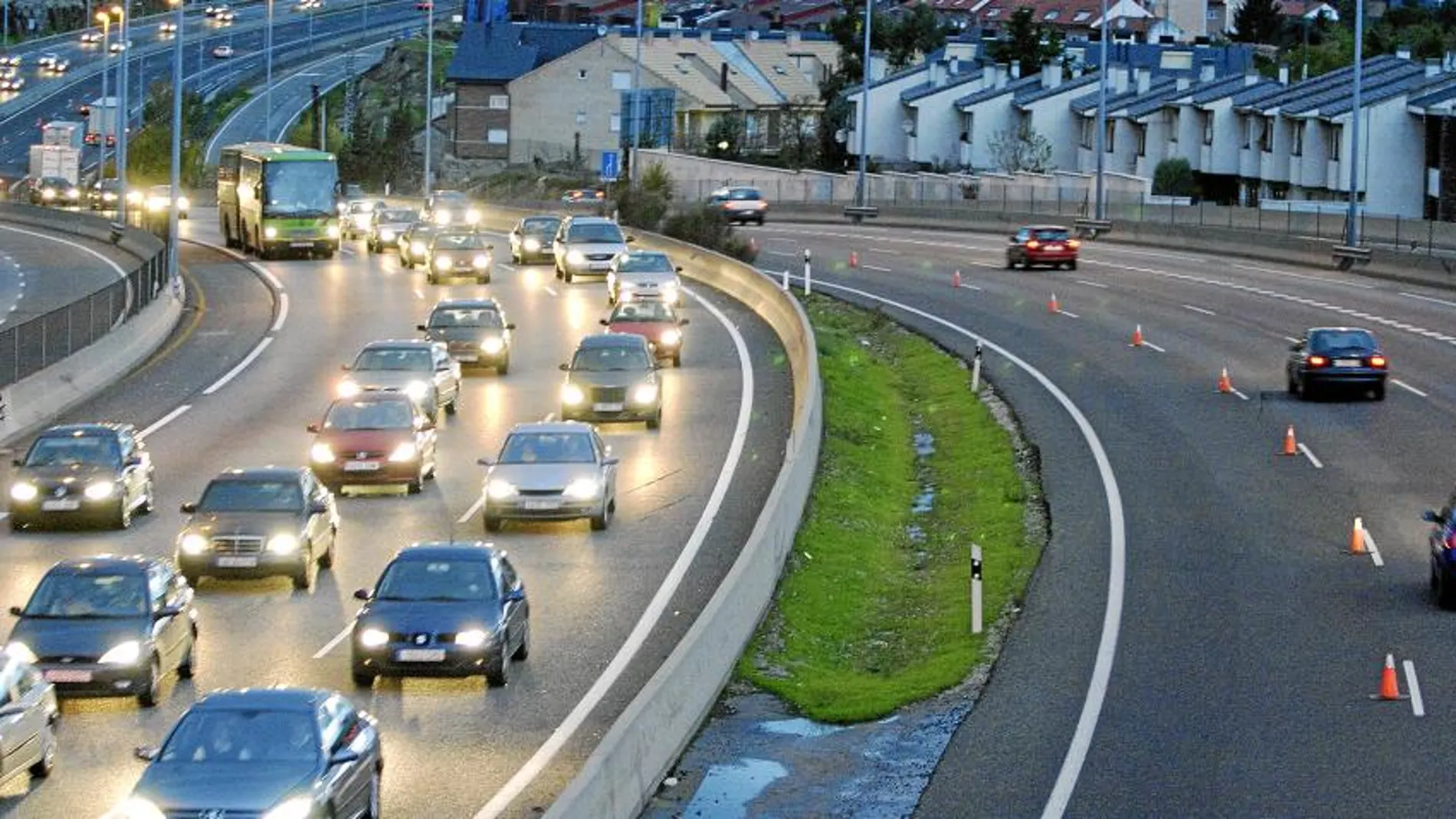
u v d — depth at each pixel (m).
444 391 67.00
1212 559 47.62
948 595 46.34
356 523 52.00
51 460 51.59
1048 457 60.66
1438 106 146.00
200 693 36.38
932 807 30.66
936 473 62.31
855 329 91.88
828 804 30.98
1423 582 45.06
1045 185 163.25
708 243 120.19
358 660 36.34
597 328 88.00
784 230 145.38
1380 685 36.81
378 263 119.31
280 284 106.94
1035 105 187.88
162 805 26.05
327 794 26.66
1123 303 95.81
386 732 33.88
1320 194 155.88
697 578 45.53
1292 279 105.62
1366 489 55.03
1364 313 90.25
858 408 70.88
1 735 29.55
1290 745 33.22
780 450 61.12
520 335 86.25
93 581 36.12
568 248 106.81
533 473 50.66
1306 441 61.84
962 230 144.00
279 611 42.69
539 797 30.27
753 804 31.05
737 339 85.31
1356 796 30.45
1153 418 66.69
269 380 75.75
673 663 33.75
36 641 34.97
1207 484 56.16
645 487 56.19
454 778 31.25
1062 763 32.62
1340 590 44.50
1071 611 43.19
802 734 34.94
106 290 81.62
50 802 29.91
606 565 46.97
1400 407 67.06
